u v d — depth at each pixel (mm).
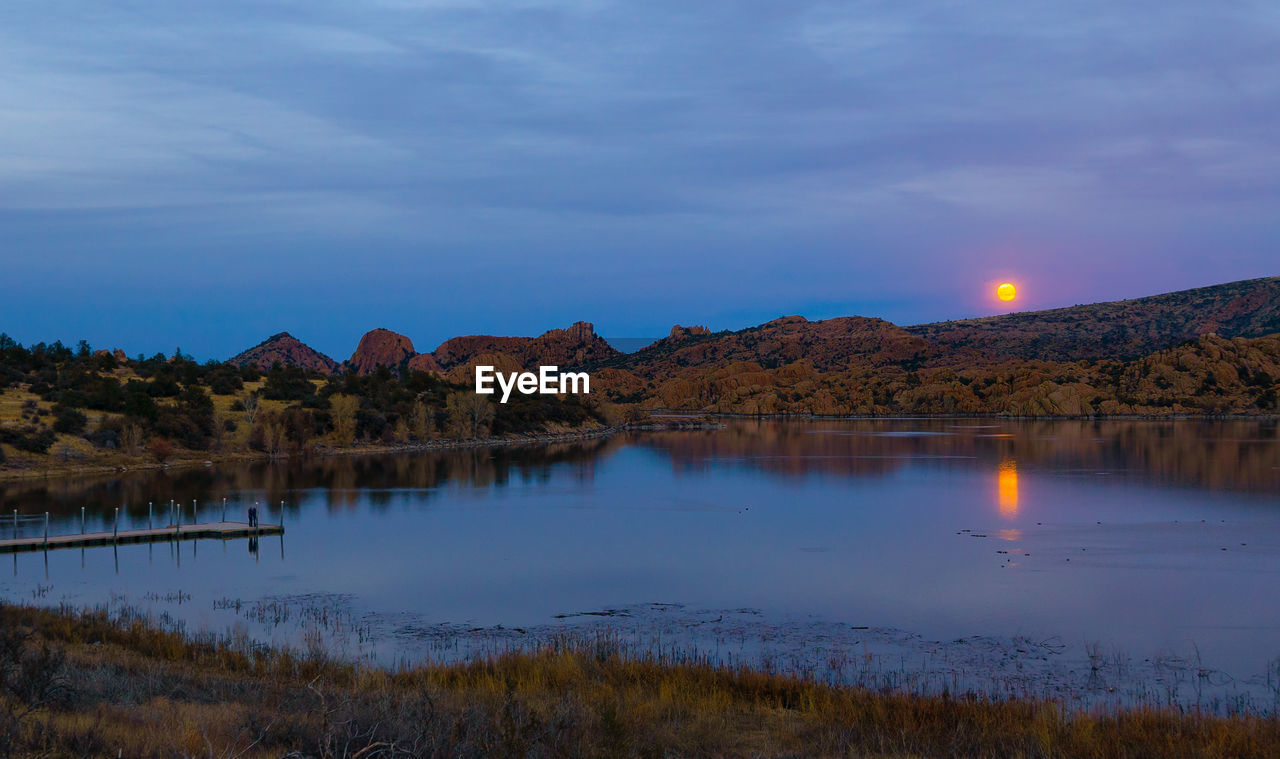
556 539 55938
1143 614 35406
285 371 155250
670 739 15727
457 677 21125
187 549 51438
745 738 16688
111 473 93312
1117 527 60344
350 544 53594
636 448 152750
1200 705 23984
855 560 48375
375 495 79812
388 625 33500
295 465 108250
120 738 12672
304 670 21812
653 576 43906
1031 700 22625
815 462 121375
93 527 58812
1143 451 136250
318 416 130625
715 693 19812
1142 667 28094
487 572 44906
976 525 61969
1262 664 28562
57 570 44781
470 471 104938
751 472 106312
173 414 111625
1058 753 15641
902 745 16125
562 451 141500
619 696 18734
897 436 190750
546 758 13203
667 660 26406
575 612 35969
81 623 26953
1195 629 33031
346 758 12000
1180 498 77312
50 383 115875
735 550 51844
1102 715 19172
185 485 85000
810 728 17500
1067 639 31656
